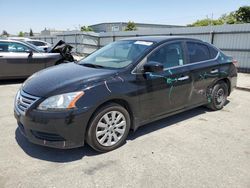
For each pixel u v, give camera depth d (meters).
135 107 3.59
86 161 3.16
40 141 3.08
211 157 3.30
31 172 2.90
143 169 2.99
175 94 4.16
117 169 2.99
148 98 3.73
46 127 2.96
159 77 3.84
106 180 2.76
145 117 3.80
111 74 3.40
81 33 23.23
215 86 5.12
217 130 4.25
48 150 3.43
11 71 8.01
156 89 3.82
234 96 6.89
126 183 2.71
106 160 3.19
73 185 2.67
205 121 4.68
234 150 3.51
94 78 3.25
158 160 3.20
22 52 8.21
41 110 2.98
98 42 24.09
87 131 3.19
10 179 2.75
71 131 3.01
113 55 4.16
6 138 3.79
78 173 2.89
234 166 3.08
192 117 4.90
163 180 2.78
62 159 3.20
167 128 4.30
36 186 2.64
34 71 8.44
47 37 32.22
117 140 3.49
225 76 5.20
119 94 3.32
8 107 5.45
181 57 4.34
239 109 5.52
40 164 3.08
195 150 3.49
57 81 3.25
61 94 2.99
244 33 12.07
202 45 4.88
